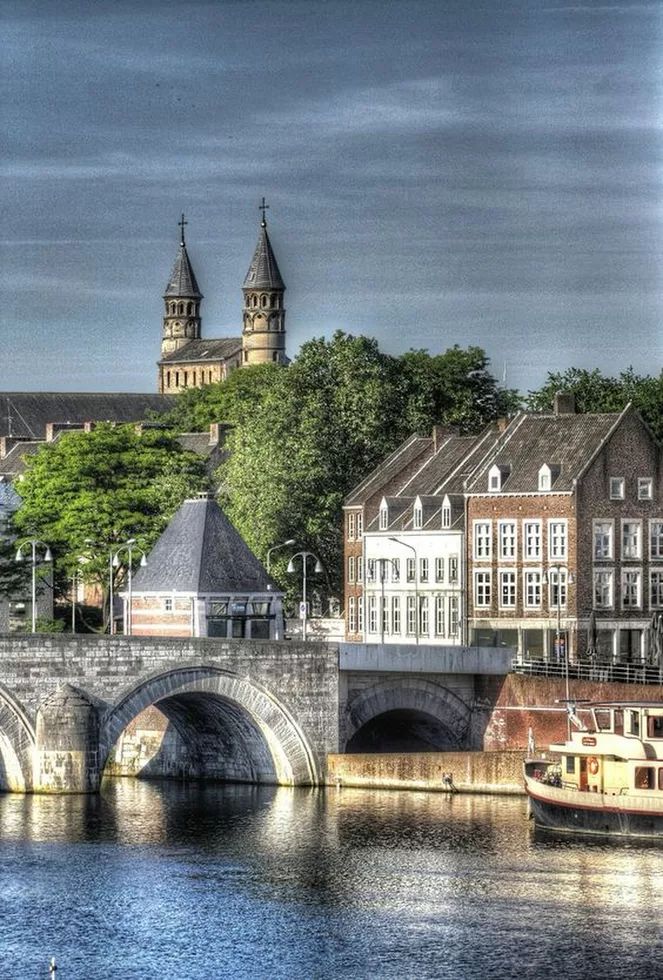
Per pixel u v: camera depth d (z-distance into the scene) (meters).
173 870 158.12
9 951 138.75
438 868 158.88
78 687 186.88
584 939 141.25
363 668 197.88
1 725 184.88
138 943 140.25
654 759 171.12
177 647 190.38
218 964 136.38
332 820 176.88
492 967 135.75
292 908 148.25
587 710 189.75
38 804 182.62
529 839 169.38
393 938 141.38
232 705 195.25
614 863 160.62
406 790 193.00
